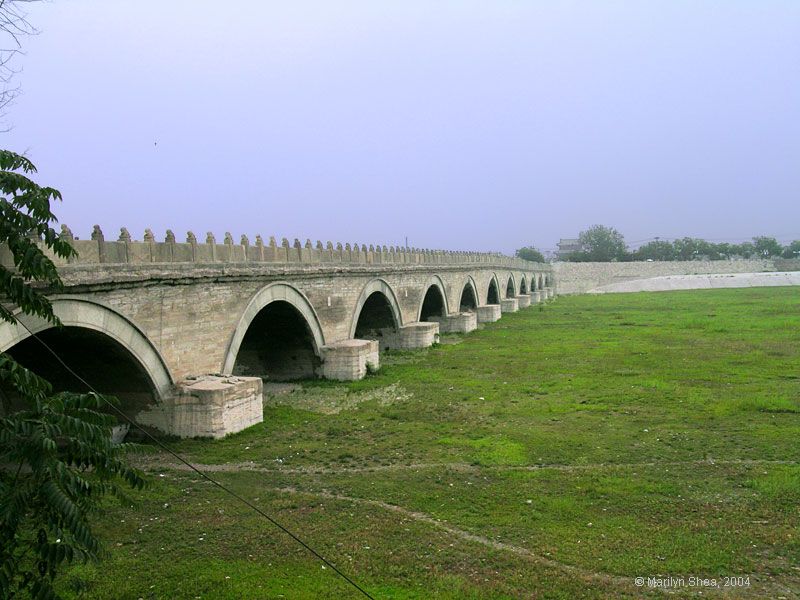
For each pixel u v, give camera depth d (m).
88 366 19.77
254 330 31.02
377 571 11.77
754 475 16.48
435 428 22.06
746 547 12.48
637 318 58.88
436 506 14.91
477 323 58.34
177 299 20.91
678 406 24.20
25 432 6.91
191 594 11.11
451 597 10.77
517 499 15.23
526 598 10.74
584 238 161.50
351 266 34.56
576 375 31.14
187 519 14.39
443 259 53.06
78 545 7.38
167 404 20.86
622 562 11.92
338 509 14.84
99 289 17.19
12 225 7.62
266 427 22.47
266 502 15.37
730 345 39.38
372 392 28.53
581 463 17.94
